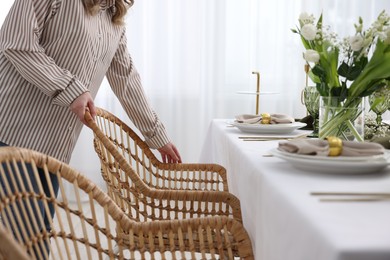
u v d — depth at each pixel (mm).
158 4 3691
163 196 1560
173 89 3789
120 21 1729
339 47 1358
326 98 1358
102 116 1858
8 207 973
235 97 3822
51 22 1533
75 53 1567
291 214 807
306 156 1043
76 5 1532
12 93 1543
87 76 1632
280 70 3807
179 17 3725
